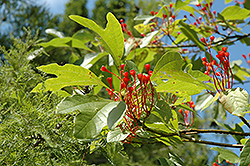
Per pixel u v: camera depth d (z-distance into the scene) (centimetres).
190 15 148
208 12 145
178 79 83
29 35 100
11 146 79
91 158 285
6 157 78
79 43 137
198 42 128
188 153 315
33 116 81
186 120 100
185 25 130
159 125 88
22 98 85
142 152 341
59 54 229
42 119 81
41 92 84
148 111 82
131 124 87
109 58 122
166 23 143
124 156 89
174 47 153
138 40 141
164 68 82
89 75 81
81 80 82
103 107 77
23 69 91
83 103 76
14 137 80
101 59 138
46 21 261
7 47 226
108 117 75
